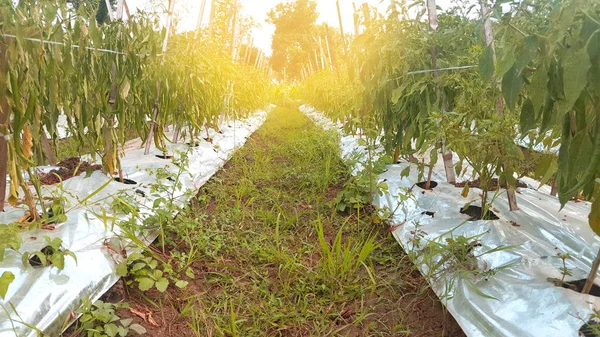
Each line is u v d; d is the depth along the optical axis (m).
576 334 1.66
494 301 2.02
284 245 3.18
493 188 3.45
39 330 1.73
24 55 2.12
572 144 1.54
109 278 2.28
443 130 2.73
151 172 3.51
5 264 2.02
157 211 2.93
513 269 2.22
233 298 2.47
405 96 3.39
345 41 5.48
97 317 1.91
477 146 2.50
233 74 7.49
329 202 4.04
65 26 2.48
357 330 2.25
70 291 2.01
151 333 2.10
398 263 2.81
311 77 14.00
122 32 3.13
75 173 3.39
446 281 2.19
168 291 2.51
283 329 2.25
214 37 6.03
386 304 2.45
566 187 1.65
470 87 2.90
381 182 3.88
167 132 6.53
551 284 1.99
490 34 2.21
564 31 1.37
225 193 4.27
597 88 1.35
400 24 3.32
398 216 3.36
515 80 1.61
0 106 2.07
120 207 2.90
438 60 3.19
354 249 2.71
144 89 3.82
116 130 3.84
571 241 2.58
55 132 3.01
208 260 2.92
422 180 3.95
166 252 2.92
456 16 3.26
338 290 2.55
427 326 2.26
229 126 8.49
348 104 6.33
